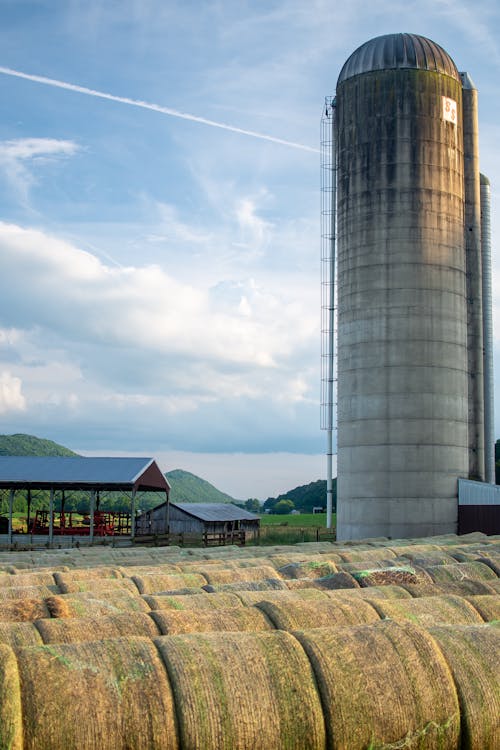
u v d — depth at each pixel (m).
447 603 13.14
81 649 8.84
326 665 9.41
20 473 49.38
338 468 49.88
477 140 55.94
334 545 33.75
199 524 59.06
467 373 50.66
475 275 55.78
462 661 10.05
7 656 8.47
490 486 45.66
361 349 48.28
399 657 9.76
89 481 48.31
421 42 50.72
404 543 34.38
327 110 54.34
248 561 22.27
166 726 8.53
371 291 48.28
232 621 11.61
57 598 12.77
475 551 24.19
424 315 47.72
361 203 49.12
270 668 9.22
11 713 7.99
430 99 49.25
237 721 8.77
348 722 9.17
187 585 17.59
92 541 48.38
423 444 47.09
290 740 8.94
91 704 8.34
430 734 9.55
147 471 51.59
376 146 49.03
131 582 17.25
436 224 48.50
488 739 9.75
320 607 12.23
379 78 49.41
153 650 9.05
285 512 155.25
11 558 27.81
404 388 47.31
